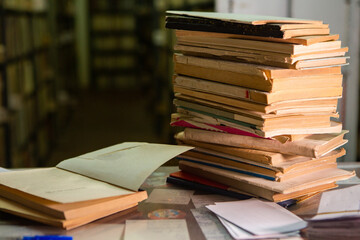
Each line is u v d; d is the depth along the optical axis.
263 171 0.87
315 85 0.87
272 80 0.81
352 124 2.42
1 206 0.83
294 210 0.84
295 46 0.81
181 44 1.00
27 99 3.69
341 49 0.89
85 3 9.88
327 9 2.27
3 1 3.00
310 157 0.86
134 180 0.85
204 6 4.14
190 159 1.01
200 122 0.97
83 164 0.96
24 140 3.39
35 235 0.74
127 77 10.26
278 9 2.28
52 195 0.78
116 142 5.16
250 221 0.78
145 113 6.93
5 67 2.97
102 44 10.09
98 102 8.02
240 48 0.89
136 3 9.22
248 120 0.86
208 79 0.94
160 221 0.81
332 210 0.84
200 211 0.86
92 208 0.78
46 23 5.29
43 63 4.79
